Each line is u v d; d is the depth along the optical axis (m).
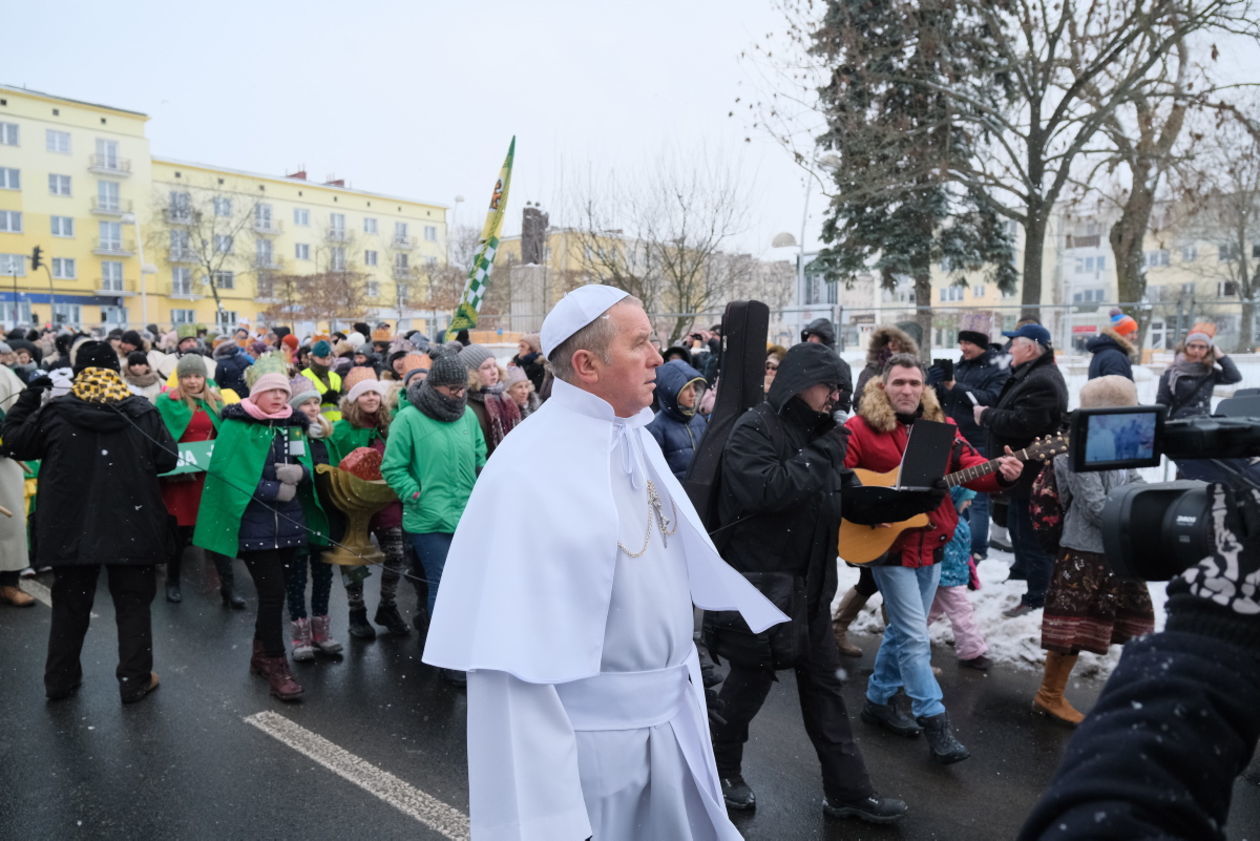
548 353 1.94
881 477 4.12
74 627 4.66
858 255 16.88
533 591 1.69
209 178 58.91
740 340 3.79
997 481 4.21
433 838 3.40
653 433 5.14
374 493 5.14
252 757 4.06
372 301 63.62
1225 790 0.80
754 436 3.17
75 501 4.44
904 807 3.43
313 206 63.38
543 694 1.66
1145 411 1.10
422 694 4.82
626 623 1.86
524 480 1.77
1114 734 0.85
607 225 14.04
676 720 1.97
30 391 4.55
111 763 4.00
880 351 6.71
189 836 3.41
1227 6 12.85
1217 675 0.83
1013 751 4.06
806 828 3.43
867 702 4.39
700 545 2.08
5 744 4.17
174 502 6.30
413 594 6.75
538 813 1.59
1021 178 14.63
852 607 5.25
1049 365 5.75
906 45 14.39
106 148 54.12
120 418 4.49
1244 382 8.65
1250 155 13.44
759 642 3.24
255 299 59.25
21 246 51.56
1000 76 15.01
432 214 69.75
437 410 4.89
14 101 50.94
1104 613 4.13
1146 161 14.12
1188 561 0.96
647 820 1.93
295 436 4.91
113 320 54.78
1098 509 4.02
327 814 3.57
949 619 5.08
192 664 5.23
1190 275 35.84
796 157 14.28
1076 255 39.06
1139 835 0.76
